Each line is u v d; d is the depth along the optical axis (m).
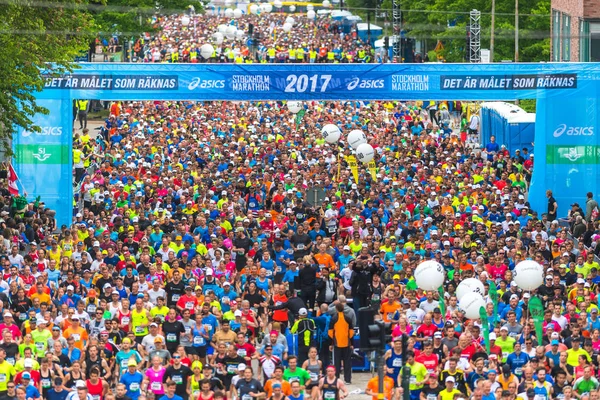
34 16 79.56
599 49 122.00
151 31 159.88
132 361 48.97
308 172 92.88
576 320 54.97
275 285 59.84
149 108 137.25
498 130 116.25
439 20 163.50
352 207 77.75
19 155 86.12
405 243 69.88
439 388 48.09
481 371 49.09
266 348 50.88
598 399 47.09
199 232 73.00
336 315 54.78
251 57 195.00
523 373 49.09
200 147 103.75
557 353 51.34
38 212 80.81
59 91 85.44
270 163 97.88
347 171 89.81
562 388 49.09
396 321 55.22
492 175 93.12
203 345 53.56
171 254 65.44
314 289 62.28
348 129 118.94
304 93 86.69
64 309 54.62
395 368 50.84
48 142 86.12
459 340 51.00
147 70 85.81
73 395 47.66
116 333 53.53
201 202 79.62
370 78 87.06
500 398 46.25
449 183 84.25
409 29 178.62
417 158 98.06
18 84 77.69
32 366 49.12
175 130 118.00
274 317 58.75
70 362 51.47
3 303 57.31
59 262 66.81
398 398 47.91
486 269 65.12
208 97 86.31
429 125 120.75
